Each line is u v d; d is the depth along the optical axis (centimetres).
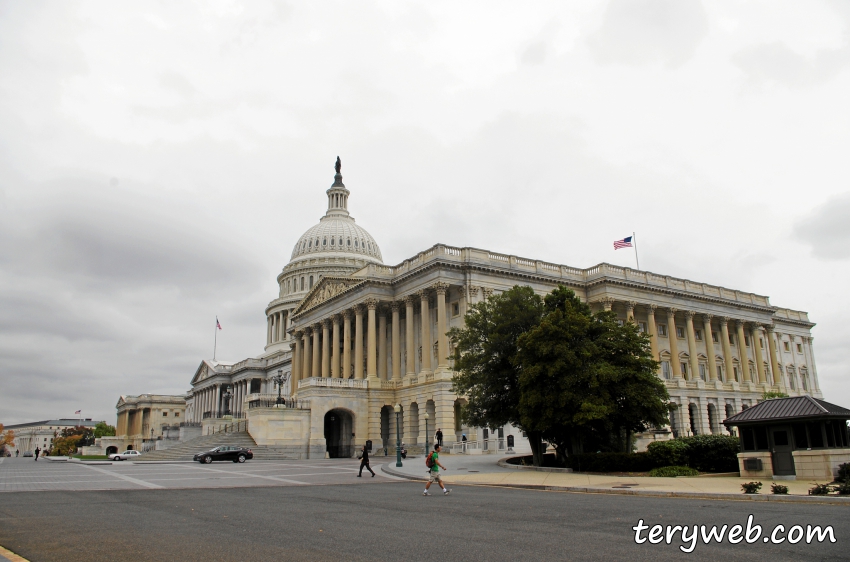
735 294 10419
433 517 1950
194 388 17912
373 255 15875
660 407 4222
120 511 2156
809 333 12412
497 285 7806
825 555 1356
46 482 3572
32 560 1326
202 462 5788
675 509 2105
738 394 9756
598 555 1352
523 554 1361
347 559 1314
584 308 4722
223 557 1345
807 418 3148
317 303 9656
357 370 8331
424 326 7725
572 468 4138
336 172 17338
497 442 6344
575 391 4162
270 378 14250
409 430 7575
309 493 2819
